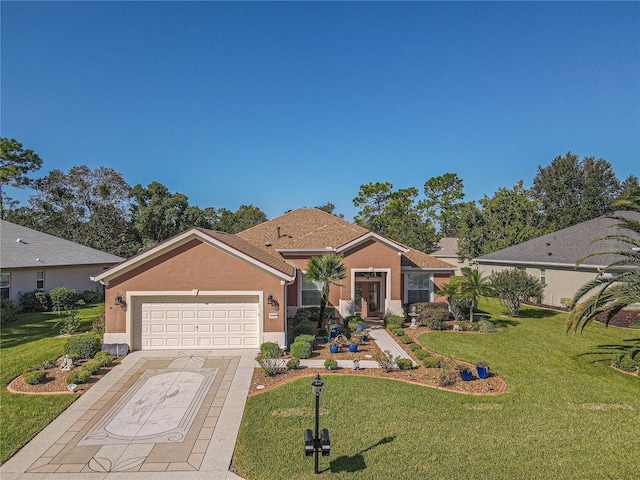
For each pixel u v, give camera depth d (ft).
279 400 36.88
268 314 53.26
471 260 130.00
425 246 161.58
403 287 81.25
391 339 61.05
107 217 157.79
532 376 44.24
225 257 53.21
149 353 51.78
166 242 51.93
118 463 27.14
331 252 76.18
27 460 27.53
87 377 41.57
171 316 53.62
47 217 165.99
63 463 27.17
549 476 25.31
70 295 89.35
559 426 32.19
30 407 35.53
